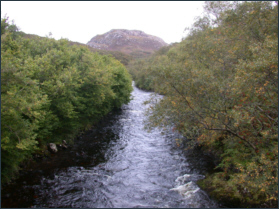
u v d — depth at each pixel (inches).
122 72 1341.0
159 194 464.1
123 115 1267.2
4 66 370.9
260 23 589.3
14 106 401.7
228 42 637.9
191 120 519.2
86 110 866.1
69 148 726.5
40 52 765.9
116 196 456.8
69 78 660.7
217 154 618.8
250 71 383.9
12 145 426.0
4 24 550.3
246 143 482.0
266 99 403.5
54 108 673.6
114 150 723.4
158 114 529.0
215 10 821.2
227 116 449.7
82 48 1090.7
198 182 510.3
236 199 418.6
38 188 475.5
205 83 482.9
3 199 424.5
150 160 645.3
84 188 485.4
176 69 513.7
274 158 403.9
